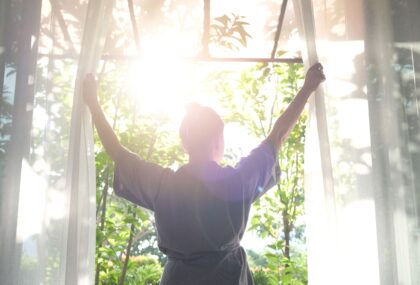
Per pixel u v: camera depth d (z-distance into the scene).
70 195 1.75
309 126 1.86
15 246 1.75
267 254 2.71
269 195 2.80
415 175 1.83
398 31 1.93
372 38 1.92
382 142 1.85
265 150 1.64
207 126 1.62
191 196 1.53
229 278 1.48
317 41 1.90
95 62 1.86
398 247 1.78
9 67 1.85
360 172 1.84
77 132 1.78
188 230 1.50
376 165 1.84
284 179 2.80
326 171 1.78
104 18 1.87
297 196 2.83
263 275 2.94
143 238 3.13
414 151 1.84
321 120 1.80
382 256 1.77
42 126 1.83
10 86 1.83
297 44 2.46
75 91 1.81
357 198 1.83
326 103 1.88
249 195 1.58
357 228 1.81
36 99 1.84
